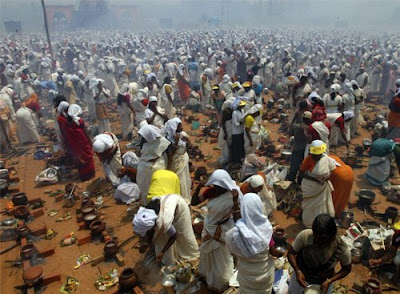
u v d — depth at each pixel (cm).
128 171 845
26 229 679
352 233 641
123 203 809
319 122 738
